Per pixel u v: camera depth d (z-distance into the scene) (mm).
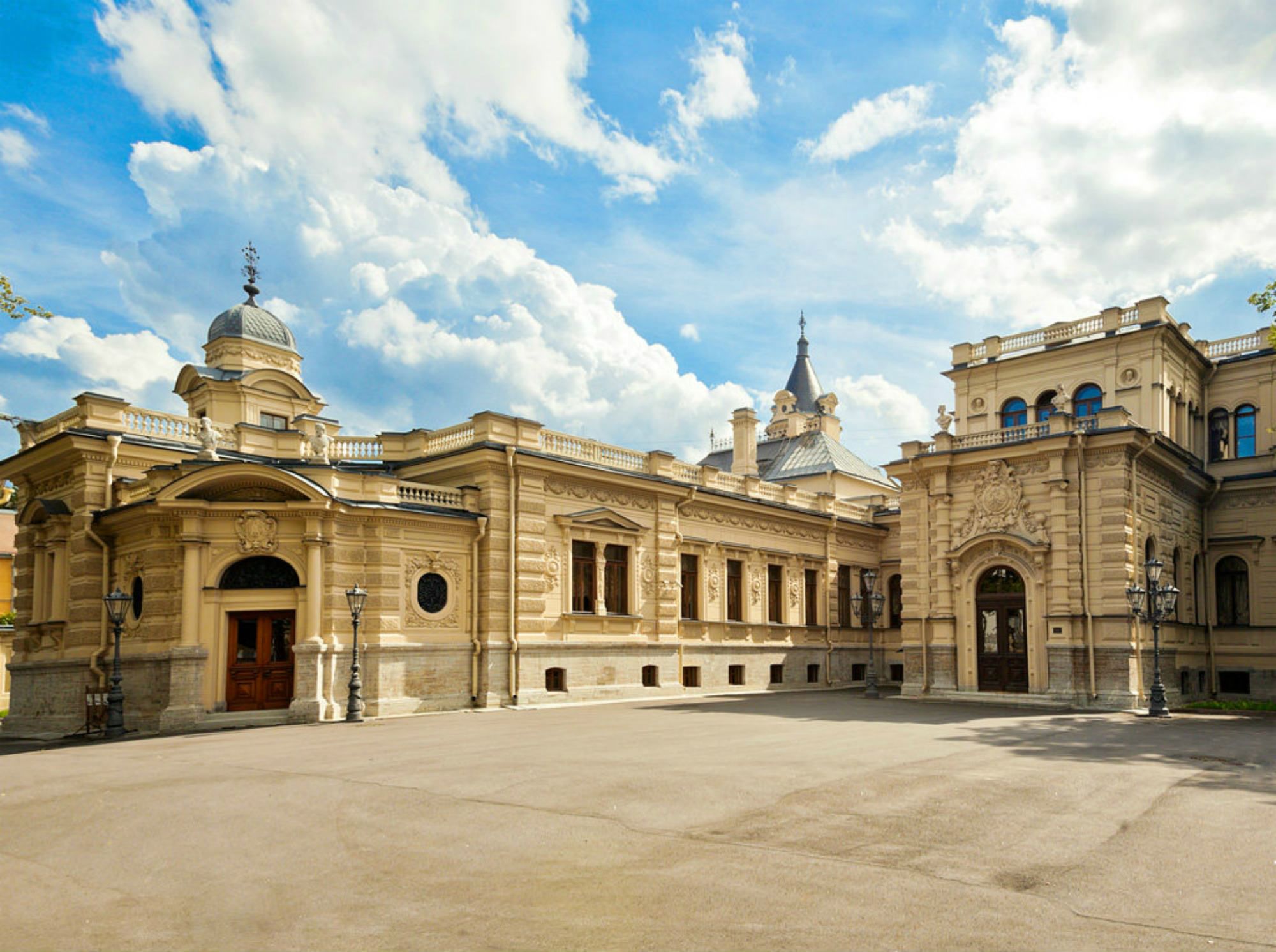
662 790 15938
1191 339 44844
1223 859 11570
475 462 35531
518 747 21859
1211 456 45312
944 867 11156
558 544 37750
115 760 21031
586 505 39156
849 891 10188
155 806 15219
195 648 29328
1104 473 36094
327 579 31047
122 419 33375
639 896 10055
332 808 14758
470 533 34938
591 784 16578
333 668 30625
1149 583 32500
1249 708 36094
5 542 54562
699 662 43875
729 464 68688
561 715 31016
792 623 49719
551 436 38188
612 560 40406
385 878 10922
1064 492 36719
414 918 9523
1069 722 28891
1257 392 44438
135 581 31516
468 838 12688
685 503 43906
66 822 14266
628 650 39906
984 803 14945
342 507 31422
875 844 12273
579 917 9430
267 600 30719
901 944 8594
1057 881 10617
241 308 45250
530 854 11836
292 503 30422
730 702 37531
